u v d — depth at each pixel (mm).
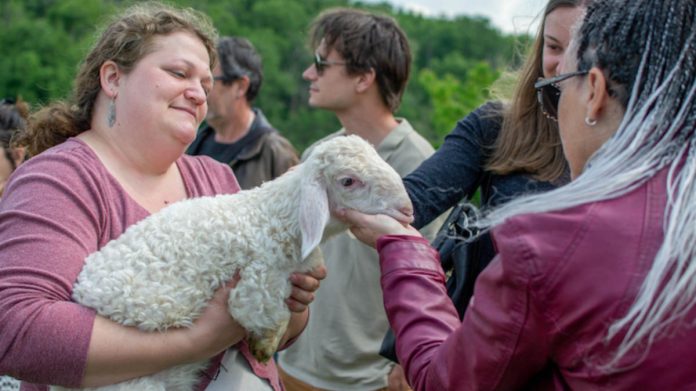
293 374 3947
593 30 1676
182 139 2430
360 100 4203
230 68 5102
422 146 4098
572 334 1513
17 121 3727
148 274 2203
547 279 1508
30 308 2045
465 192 2988
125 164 2451
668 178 1500
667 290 1409
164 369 2250
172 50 2424
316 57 4246
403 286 1975
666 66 1550
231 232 2299
